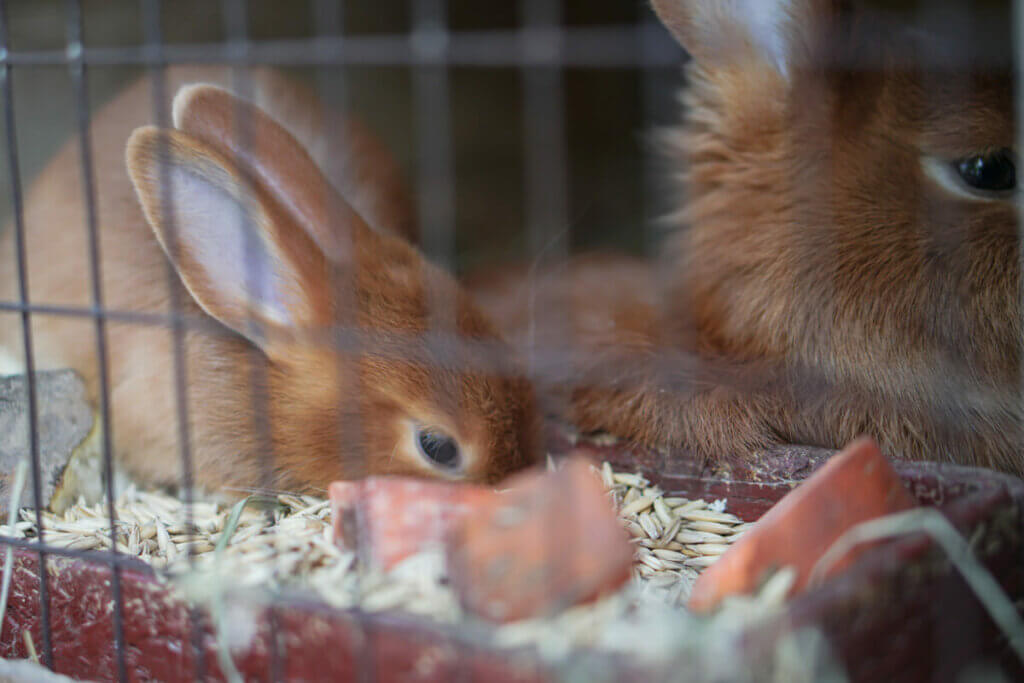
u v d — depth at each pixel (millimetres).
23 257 414
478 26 945
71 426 464
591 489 355
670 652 321
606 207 738
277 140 473
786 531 354
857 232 454
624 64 457
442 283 486
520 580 342
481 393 448
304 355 458
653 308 498
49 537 419
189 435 466
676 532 427
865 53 462
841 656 332
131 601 379
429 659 339
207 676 369
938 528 352
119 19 861
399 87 896
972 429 443
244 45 449
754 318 472
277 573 371
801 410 452
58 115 728
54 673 389
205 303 455
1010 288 437
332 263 466
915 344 446
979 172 445
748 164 476
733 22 478
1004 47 479
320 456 455
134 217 507
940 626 352
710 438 449
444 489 369
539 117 612
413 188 657
